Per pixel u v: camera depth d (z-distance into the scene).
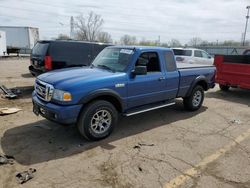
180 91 6.48
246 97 9.41
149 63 5.63
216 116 6.78
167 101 6.30
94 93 4.56
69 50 8.73
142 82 5.38
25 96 8.33
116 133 5.27
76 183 3.43
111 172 3.73
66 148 4.48
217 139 5.15
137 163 4.02
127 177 3.62
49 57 8.36
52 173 3.65
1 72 14.68
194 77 6.80
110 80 4.82
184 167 3.96
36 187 3.31
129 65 5.19
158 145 4.75
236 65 8.88
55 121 4.45
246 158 4.34
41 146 4.53
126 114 5.27
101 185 3.41
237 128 5.86
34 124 5.61
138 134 5.26
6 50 33.12
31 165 3.85
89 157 4.18
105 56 5.79
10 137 4.87
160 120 6.27
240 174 3.81
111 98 5.02
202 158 4.28
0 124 5.55
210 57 16.94
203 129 5.72
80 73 4.98
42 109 4.68
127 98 5.18
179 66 6.75
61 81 4.52
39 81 4.90
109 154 4.30
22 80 11.68
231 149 4.68
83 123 4.57
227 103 8.35
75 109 4.41
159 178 3.62
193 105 7.07
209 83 7.41
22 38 41.56
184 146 4.75
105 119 4.89
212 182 3.57
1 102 7.39
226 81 9.36
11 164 3.86
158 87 5.79
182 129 5.67
